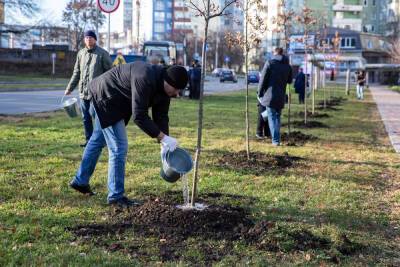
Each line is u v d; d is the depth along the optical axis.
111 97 5.54
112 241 4.66
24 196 6.05
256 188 6.85
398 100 33.81
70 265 4.06
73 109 8.86
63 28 63.00
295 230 4.96
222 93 33.06
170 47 34.66
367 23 97.00
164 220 5.11
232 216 5.23
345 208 6.09
